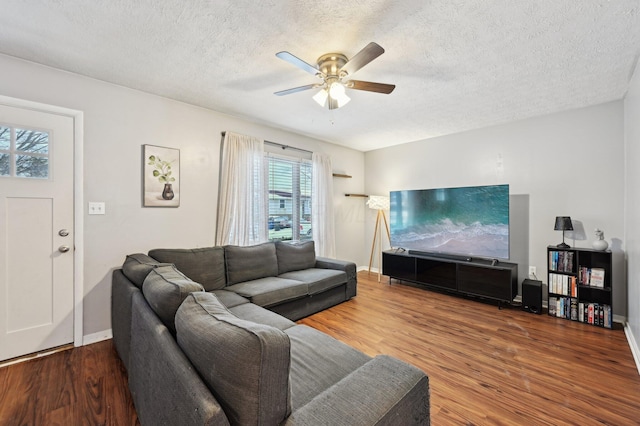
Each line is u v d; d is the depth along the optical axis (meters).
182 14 1.66
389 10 1.63
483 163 3.85
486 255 3.56
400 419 0.96
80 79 2.39
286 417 0.86
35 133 2.21
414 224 4.28
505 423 1.54
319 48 2.01
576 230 3.16
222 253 2.97
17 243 2.14
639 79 2.15
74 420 1.54
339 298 3.44
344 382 1.03
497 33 1.83
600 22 1.71
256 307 2.30
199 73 2.38
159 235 2.85
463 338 2.54
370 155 5.30
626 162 2.79
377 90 2.17
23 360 2.13
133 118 2.68
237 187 3.35
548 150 3.34
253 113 3.32
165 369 1.05
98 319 2.49
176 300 1.31
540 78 2.44
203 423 0.74
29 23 1.73
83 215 2.41
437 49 2.02
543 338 2.54
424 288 4.18
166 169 2.88
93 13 1.65
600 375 1.98
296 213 4.20
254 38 1.90
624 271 2.86
